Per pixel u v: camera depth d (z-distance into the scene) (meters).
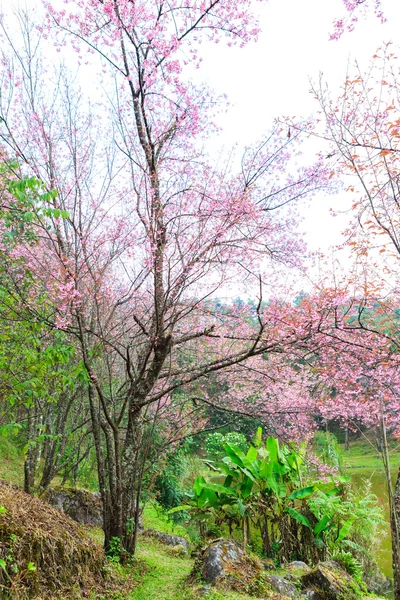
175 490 11.35
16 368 5.14
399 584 5.10
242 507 6.48
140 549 7.28
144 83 5.79
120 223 6.48
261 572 5.17
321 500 6.47
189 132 6.08
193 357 8.37
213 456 14.91
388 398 5.53
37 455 8.99
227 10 5.22
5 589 3.10
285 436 8.34
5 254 5.11
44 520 4.07
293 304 6.51
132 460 6.22
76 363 7.41
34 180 4.41
